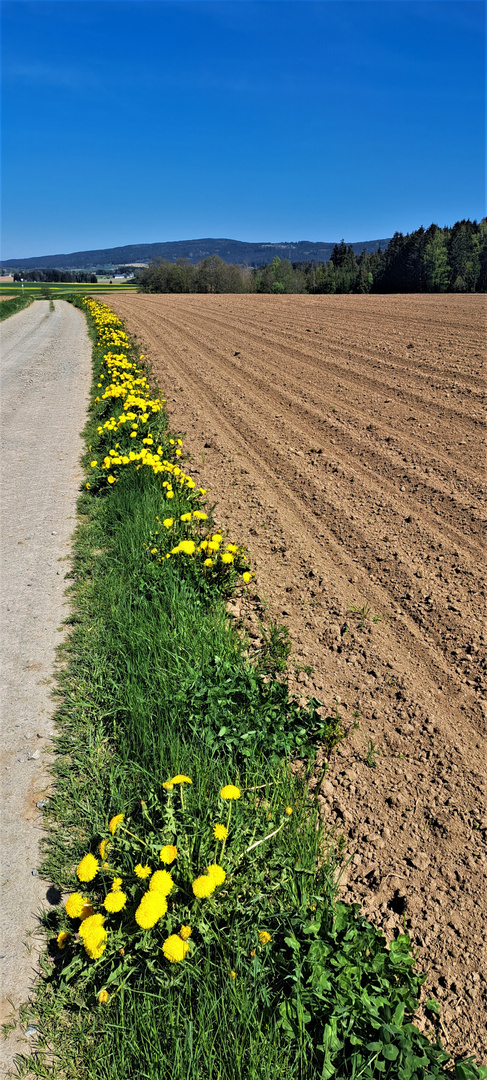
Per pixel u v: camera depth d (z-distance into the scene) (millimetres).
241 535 5855
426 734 3338
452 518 5773
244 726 3088
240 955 2027
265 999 1904
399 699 3604
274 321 21438
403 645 4094
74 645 4152
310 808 2865
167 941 1938
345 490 6750
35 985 2193
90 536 5926
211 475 7598
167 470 6660
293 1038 1823
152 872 2229
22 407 12039
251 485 7164
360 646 4105
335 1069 1728
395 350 13367
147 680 3473
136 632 3926
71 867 2627
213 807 2625
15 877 2598
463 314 18391
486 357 11570
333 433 8727
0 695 3707
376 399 9984
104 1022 2033
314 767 3182
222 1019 1896
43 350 20672
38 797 2990
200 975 2016
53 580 5141
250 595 4781
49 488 7438
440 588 4684
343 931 2113
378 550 5367
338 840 2748
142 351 17438
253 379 12609
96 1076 1894
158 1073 1783
